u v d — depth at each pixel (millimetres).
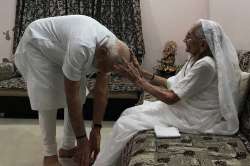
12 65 3980
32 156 2717
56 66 2236
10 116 3754
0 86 3609
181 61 4363
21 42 2285
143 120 2088
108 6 4168
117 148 2045
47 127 2350
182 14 4262
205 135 1989
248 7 3680
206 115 2029
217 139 1918
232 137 1961
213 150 1754
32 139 3092
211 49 1997
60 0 4152
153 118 2102
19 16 4242
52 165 2400
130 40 4215
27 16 4211
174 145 1816
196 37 2029
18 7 4246
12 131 3301
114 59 1815
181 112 2068
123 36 4211
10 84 3641
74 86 1858
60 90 2289
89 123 3531
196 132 2025
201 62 1961
